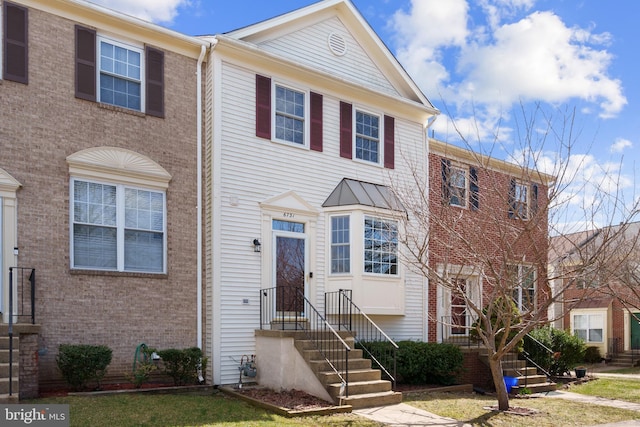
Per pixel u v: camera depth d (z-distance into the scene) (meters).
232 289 11.88
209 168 12.06
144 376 10.40
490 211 10.88
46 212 10.12
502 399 10.53
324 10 14.52
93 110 10.86
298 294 13.01
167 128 11.75
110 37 11.32
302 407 9.48
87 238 10.58
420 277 15.48
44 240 10.05
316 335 11.51
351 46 15.12
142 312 10.95
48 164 10.24
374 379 11.01
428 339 15.53
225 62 12.43
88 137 10.74
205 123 12.30
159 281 11.23
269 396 10.38
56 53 10.57
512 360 14.69
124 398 9.43
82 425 7.56
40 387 9.71
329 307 13.42
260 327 12.16
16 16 10.20
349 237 13.50
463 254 11.73
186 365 10.88
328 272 13.58
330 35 14.66
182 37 11.95
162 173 11.50
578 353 16.20
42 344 9.80
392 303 14.00
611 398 12.70
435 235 12.34
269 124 12.96
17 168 9.91
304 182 13.44
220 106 12.18
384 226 13.98
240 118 12.48
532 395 12.88
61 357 9.54
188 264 11.68
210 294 11.70
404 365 12.66
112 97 11.26
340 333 12.23
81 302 10.28
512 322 11.30
